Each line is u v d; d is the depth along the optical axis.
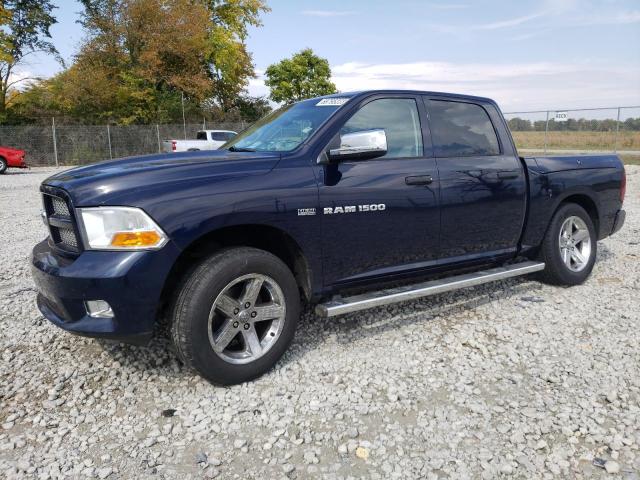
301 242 3.32
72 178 3.07
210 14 38.03
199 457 2.53
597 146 21.36
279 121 4.04
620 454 2.51
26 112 32.50
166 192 2.90
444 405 2.97
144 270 2.81
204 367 3.02
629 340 3.81
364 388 3.18
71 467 2.48
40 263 3.08
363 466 2.46
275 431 2.74
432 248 4.00
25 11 33.56
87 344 3.83
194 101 36.56
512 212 4.48
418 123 4.01
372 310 4.48
